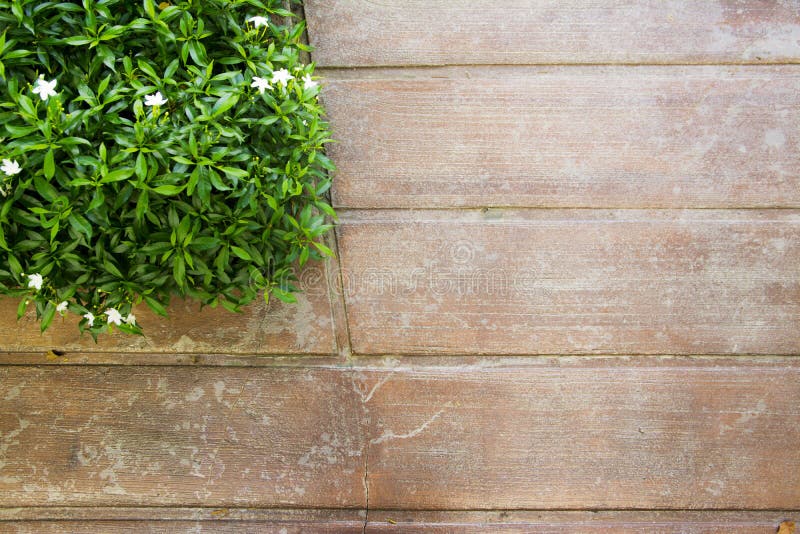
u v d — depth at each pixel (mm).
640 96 2465
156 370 2564
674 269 2531
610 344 2562
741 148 2482
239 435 2588
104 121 1863
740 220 2508
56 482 2574
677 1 2436
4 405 2551
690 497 2602
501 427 2596
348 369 2578
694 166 2490
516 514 2621
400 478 2611
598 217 2521
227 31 2117
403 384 2584
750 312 2545
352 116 2467
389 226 2512
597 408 2582
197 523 2607
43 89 1764
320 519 2615
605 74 2471
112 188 1883
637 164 2488
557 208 2518
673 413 2580
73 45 1925
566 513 2617
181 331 2531
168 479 2594
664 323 2553
